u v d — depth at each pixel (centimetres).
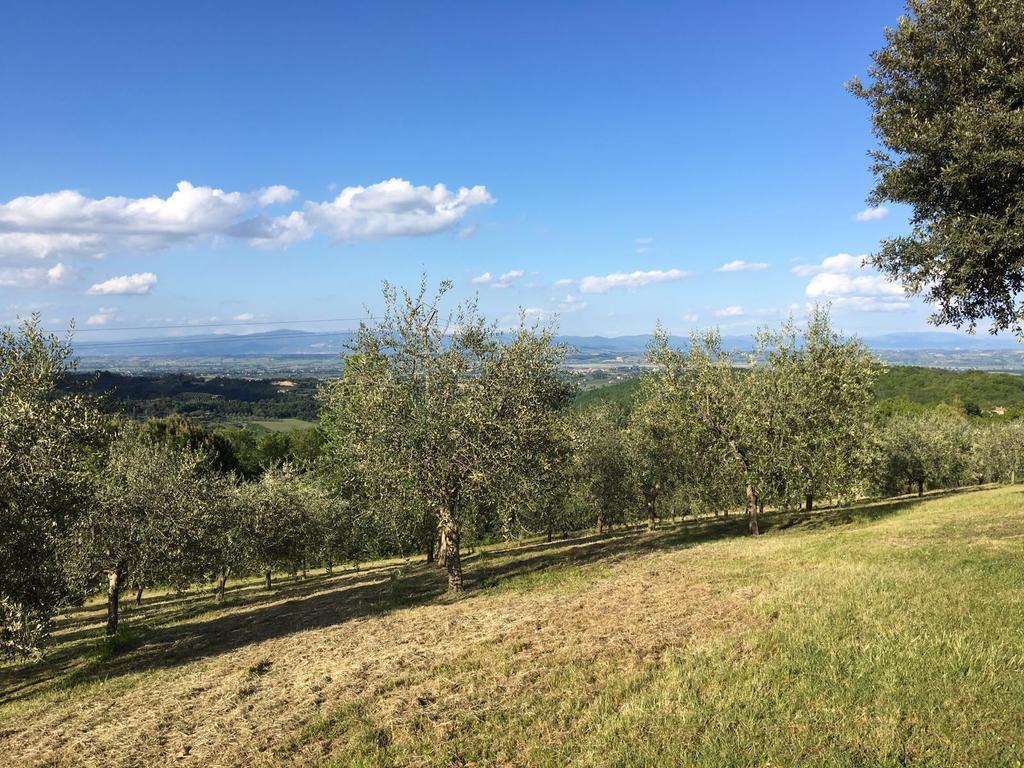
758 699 750
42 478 1358
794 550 1927
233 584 4203
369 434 1950
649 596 1472
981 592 1075
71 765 888
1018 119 1097
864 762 586
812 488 2644
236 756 821
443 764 707
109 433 1703
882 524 2416
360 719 877
